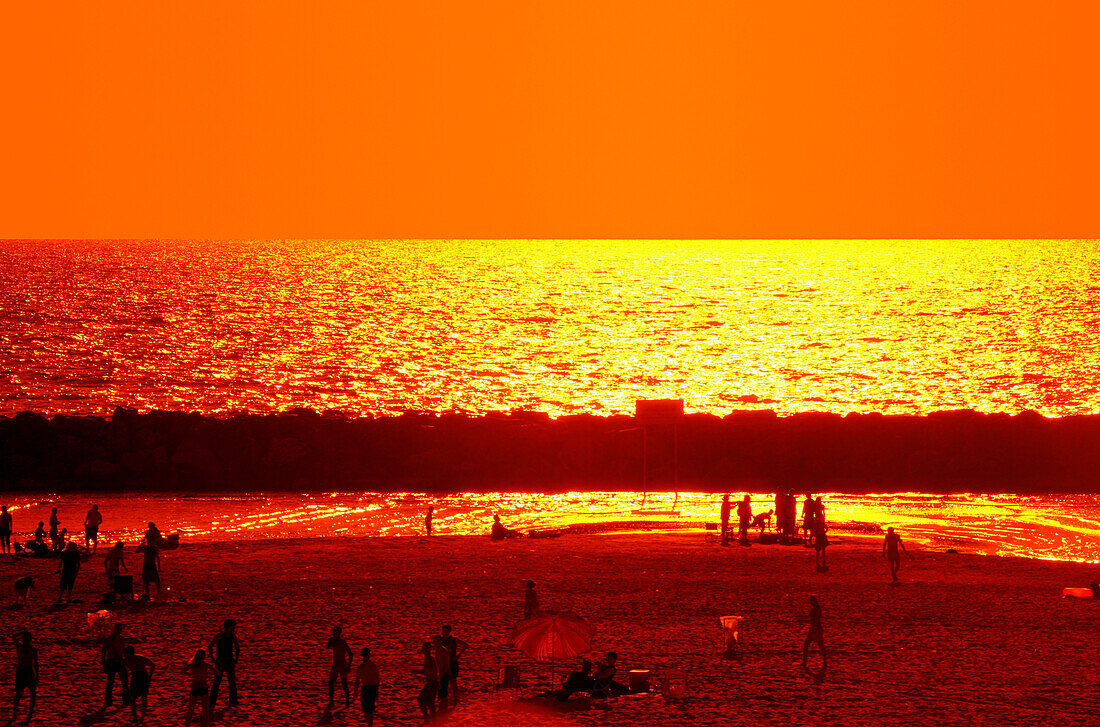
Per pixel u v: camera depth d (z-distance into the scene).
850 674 81.75
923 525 165.38
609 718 71.31
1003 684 79.50
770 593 109.62
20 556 127.31
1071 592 109.19
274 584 112.06
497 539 146.25
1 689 75.12
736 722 70.81
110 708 71.56
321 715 71.19
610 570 121.38
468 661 84.56
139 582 112.25
